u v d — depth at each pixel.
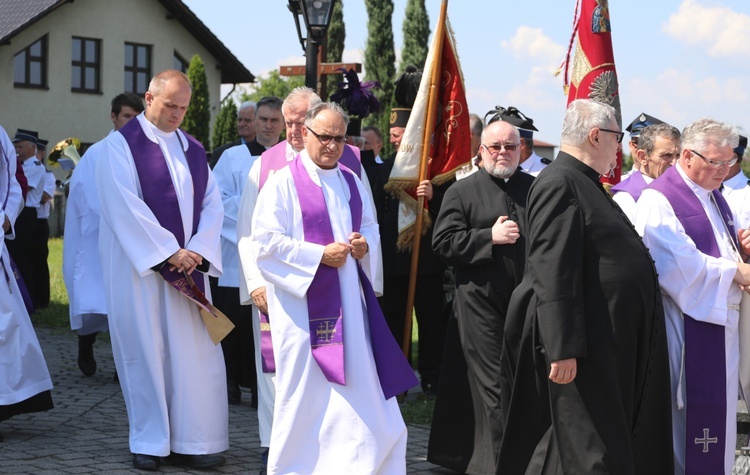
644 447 4.98
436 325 8.48
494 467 5.94
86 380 8.54
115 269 5.98
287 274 5.29
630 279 4.77
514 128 6.36
